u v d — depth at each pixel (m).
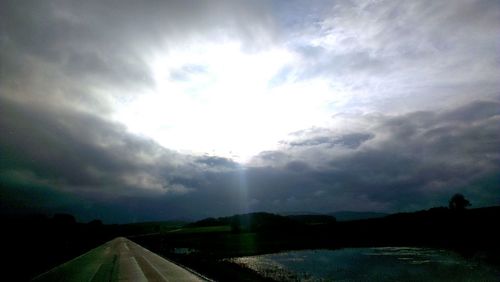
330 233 93.50
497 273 29.30
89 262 35.38
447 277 28.28
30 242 59.34
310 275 30.34
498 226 65.88
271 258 48.09
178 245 75.06
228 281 21.02
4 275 23.92
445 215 85.81
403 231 80.06
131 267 29.45
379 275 30.11
